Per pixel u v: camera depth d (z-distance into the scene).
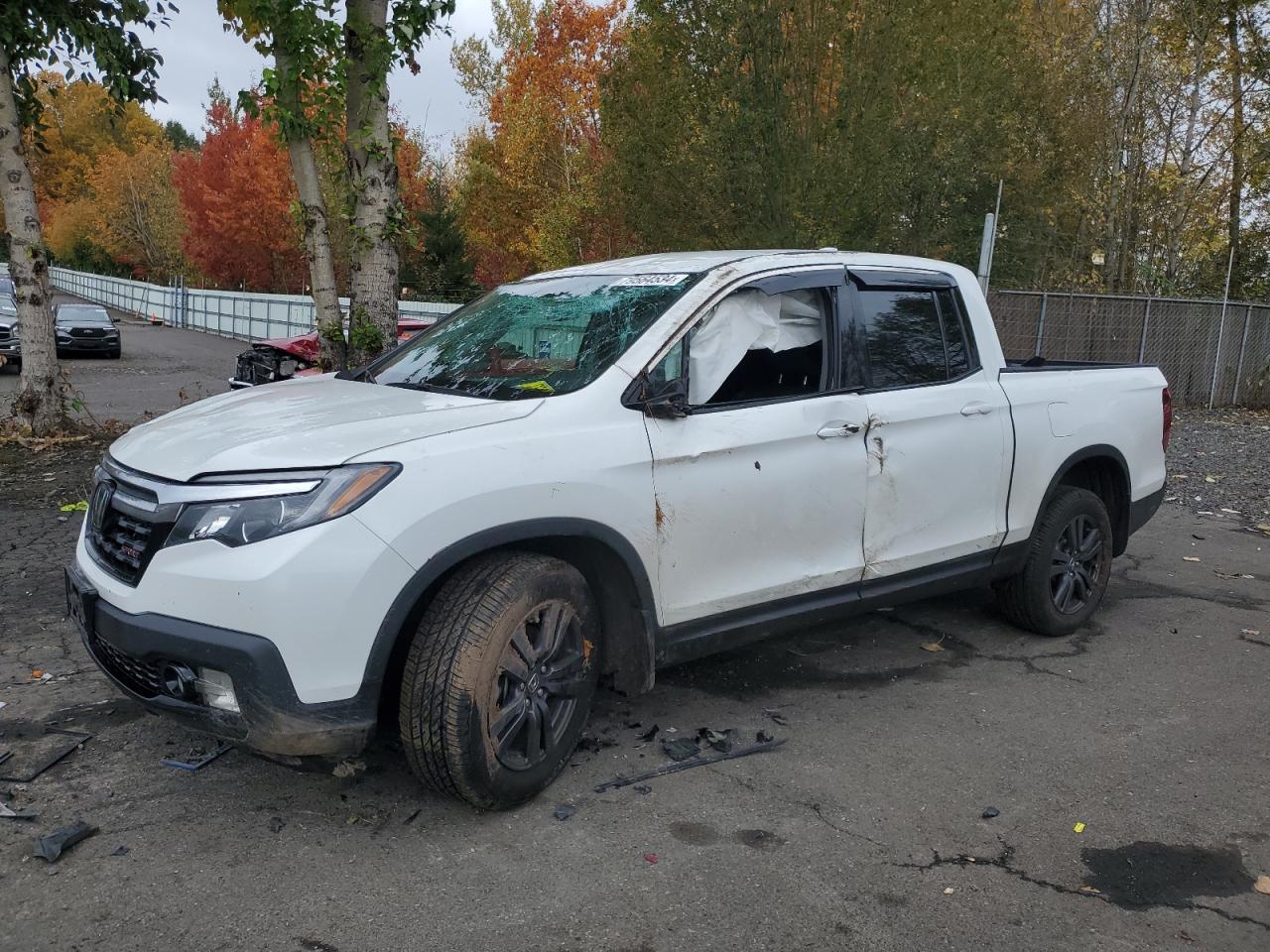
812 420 4.08
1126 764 3.94
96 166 72.38
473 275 42.12
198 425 3.51
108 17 10.59
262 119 8.79
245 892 2.93
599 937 2.77
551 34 36.59
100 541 3.35
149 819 3.32
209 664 2.90
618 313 3.98
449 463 3.16
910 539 4.50
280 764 3.15
